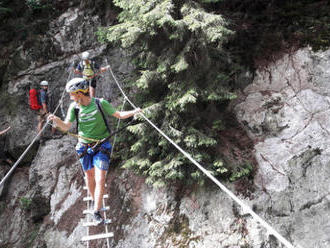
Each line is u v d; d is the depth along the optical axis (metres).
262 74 6.88
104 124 3.67
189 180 6.00
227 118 6.79
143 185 7.04
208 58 5.95
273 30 7.18
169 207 6.45
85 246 6.93
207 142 5.56
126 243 6.43
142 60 6.51
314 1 7.30
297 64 6.64
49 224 8.16
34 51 10.09
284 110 6.43
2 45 10.37
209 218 5.96
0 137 9.77
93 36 9.83
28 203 8.80
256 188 5.92
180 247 5.85
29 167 9.71
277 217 5.59
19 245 8.29
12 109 9.88
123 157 7.34
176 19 5.81
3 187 9.56
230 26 7.25
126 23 5.63
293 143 6.11
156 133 5.95
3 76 10.20
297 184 5.74
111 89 9.23
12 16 10.55
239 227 5.66
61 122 3.44
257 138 6.43
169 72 5.94
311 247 5.23
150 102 6.25
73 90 3.39
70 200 8.25
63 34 10.09
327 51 6.45
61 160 9.30
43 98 9.12
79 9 10.14
